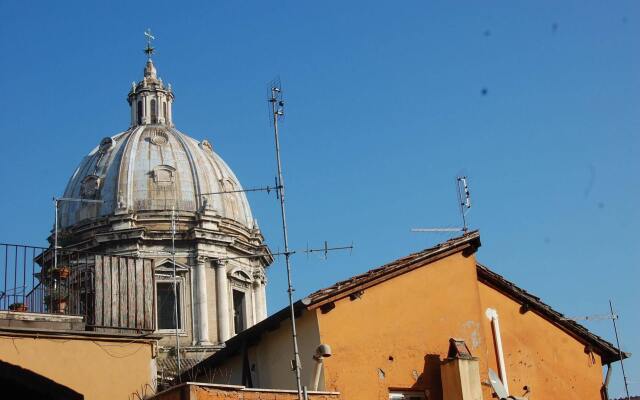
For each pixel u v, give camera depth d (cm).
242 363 2542
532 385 2766
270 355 2450
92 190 5538
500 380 2675
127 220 5350
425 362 2433
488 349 2698
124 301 2194
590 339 2952
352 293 2362
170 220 5409
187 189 5578
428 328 2475
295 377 2336
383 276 2423
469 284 2605
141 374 2127
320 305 2302
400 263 2469
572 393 2853
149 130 5916
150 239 5272
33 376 1994
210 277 5334
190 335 5138
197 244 5341
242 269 5516
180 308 5200
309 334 2319
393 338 2403
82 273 2267
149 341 2166
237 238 5544
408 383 2384
